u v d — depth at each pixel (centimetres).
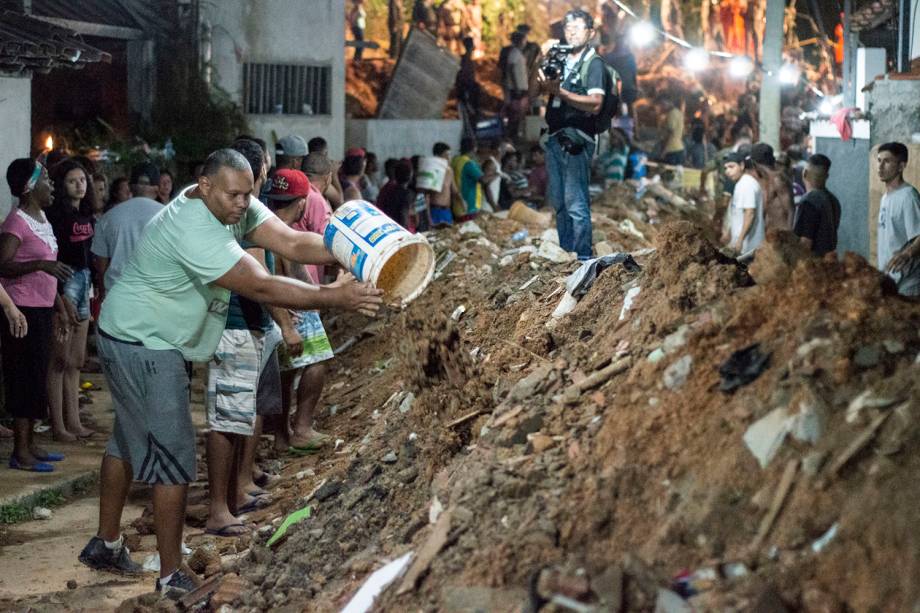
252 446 780
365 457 654
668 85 3466
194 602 563
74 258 948
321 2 2144
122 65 1911
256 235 622
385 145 2352
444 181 1666
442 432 565
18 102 1167
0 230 842
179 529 608
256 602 527
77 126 1842
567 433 485
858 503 377
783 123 2798
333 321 1274
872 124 1087
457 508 462
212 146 1880
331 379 1110
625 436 454
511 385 570
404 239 551
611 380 506
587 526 424
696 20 3750
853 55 1766
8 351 851
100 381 1193
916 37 1154
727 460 413
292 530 605
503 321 743
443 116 2933
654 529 412
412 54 2536
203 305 598
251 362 718
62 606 593
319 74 2162
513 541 425
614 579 383
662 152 2748
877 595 353
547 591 385
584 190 936
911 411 396
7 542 728
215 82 1964
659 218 2041
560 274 816
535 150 2128
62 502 821
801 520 383
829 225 910
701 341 470
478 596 410
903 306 446
